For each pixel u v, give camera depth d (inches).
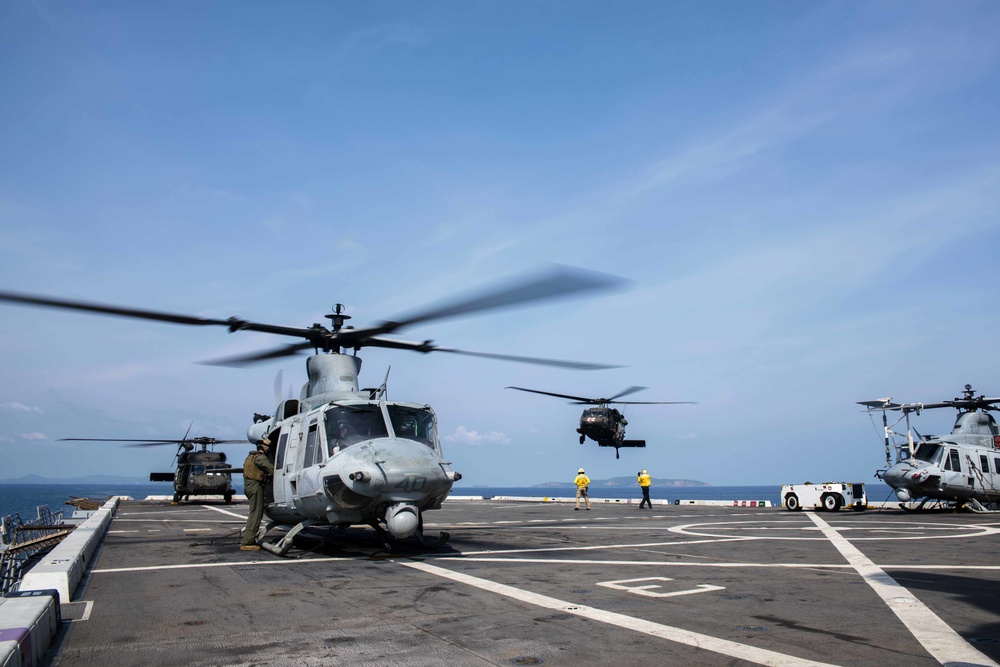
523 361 502.9
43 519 1003.9
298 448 499.5
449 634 230.5
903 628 234.5
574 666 191.9
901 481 1015.6
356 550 473.7
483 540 565.6
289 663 199.6
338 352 533.0
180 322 422.0
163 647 220.7
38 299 345.4
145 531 690.8
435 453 464.8
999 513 984.3
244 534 514.0
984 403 1054.4
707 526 729.0
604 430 1198.3
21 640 185.0
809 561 417.7
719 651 205.6
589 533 639.1
